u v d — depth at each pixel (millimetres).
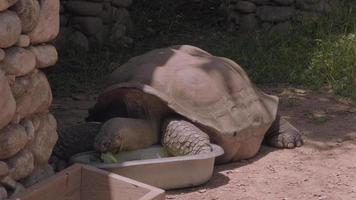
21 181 7734
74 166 8078
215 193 9547
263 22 20453
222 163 10836
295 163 11125
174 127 9695
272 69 17516
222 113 10188
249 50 18766
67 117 13656
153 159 9133
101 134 9234
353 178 10453
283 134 11922
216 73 10617
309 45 18734
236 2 20812
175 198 9250
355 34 18578
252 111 10797
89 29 18953
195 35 21094
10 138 7258
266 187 9945
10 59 7258
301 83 16859
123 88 9875
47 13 7934
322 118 13906
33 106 7859
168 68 10273
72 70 17188
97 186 8047
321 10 20266
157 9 23078
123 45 19797
